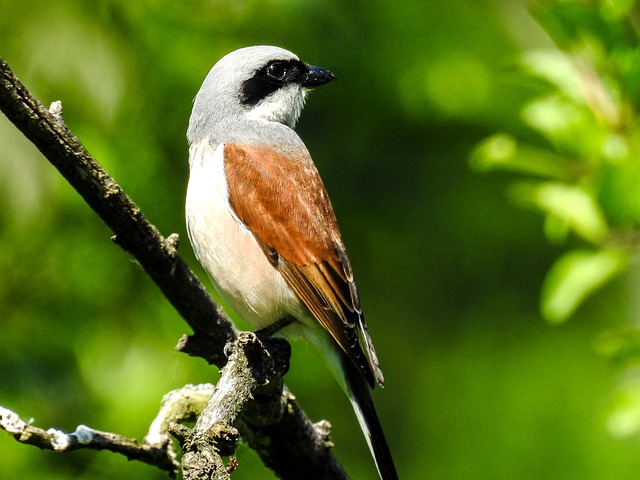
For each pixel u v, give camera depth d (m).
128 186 11.23
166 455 7.27
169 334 11.02
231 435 5.79
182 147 11.77
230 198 8.33
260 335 8.38
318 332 8.42
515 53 13.88
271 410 7.43
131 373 10.73
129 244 7.08
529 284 15.04
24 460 10.24
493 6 13.87
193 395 7.59
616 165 8.94
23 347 10.77
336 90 13.09
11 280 11.02
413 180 13.62
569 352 15.28
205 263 8.41
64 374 10.81
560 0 9.19
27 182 10.02
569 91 9.51
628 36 9.32
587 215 9.36
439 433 14.78
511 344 15.09
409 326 14.44
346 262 8.45
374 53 13.16
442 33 13.67
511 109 13.94
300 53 12.63
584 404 15.02
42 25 10.44
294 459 7.96
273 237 8.27
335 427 12.66
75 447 6.71
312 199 8.48
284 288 8.28
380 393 14.60
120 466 10.35
